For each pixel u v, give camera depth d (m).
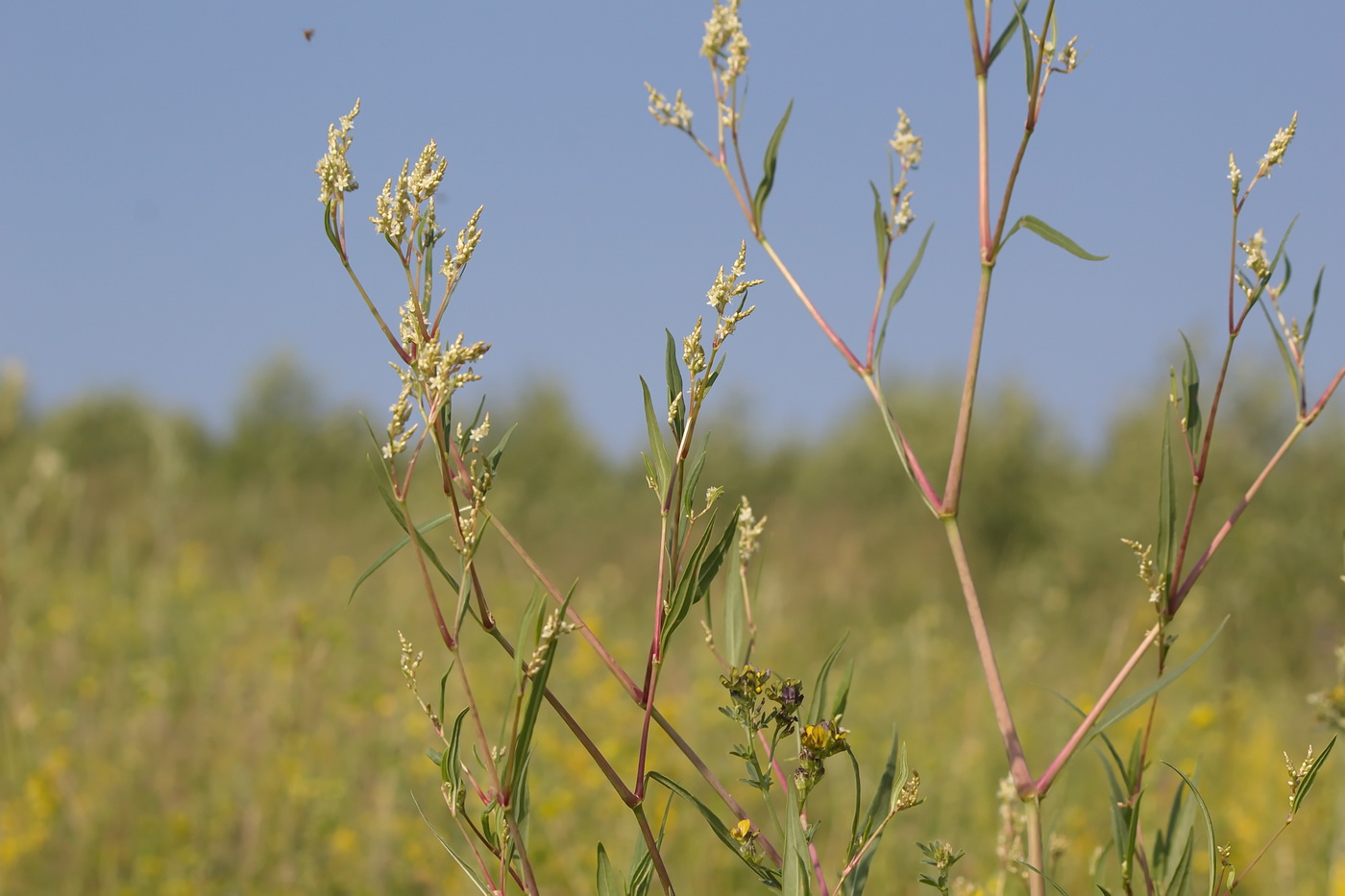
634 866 1.42
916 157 1.26
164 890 3.44
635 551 13.74
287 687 5.02
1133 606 6.30
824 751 1.28
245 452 19.86
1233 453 11.36
